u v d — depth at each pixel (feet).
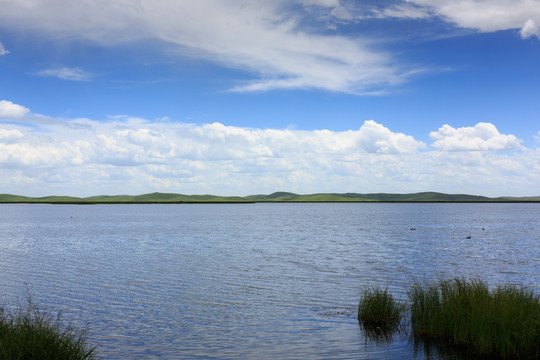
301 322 61.52
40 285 90.12
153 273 104.99
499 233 240.73
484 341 45.55
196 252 149.69
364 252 149.28
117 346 51.21
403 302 70.59
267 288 86.58
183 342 52.95
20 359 35.86
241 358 47.03
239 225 326.65
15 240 198.49
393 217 473.67
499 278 97.19
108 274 103.76
